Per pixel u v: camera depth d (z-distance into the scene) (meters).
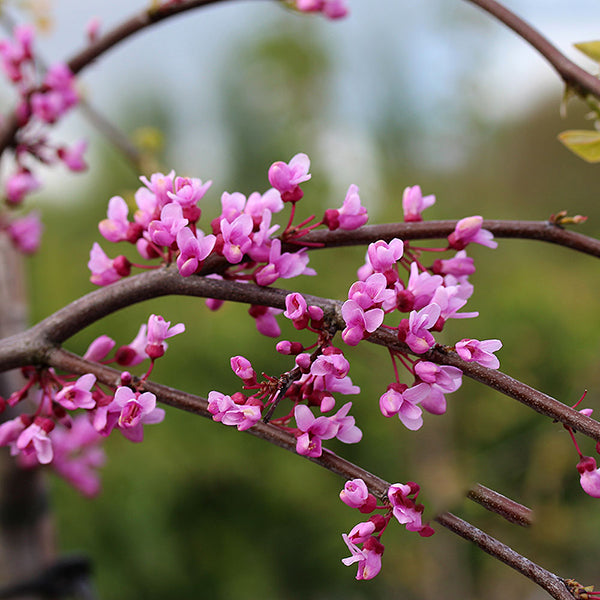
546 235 0.96
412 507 0.81
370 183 7.91
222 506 9.44
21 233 2.06
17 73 1.76
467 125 10.15
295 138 10.28
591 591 0.77
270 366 8.96
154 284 0.92
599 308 8.00
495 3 1.13
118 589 8.77
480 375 0.79
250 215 0.91
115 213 0.99
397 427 7.04
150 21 1.64
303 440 0.84
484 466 4.97
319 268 6.88
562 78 1.11
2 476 1.86
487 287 8.64
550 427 5.35
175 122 14.55
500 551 0.81
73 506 8.88
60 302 10.40
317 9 1.70
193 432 9.14
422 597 6.93
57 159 1.92
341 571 9.27
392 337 0.82
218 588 9.34
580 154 1.15
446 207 9.72
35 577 1.88
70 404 0.90
